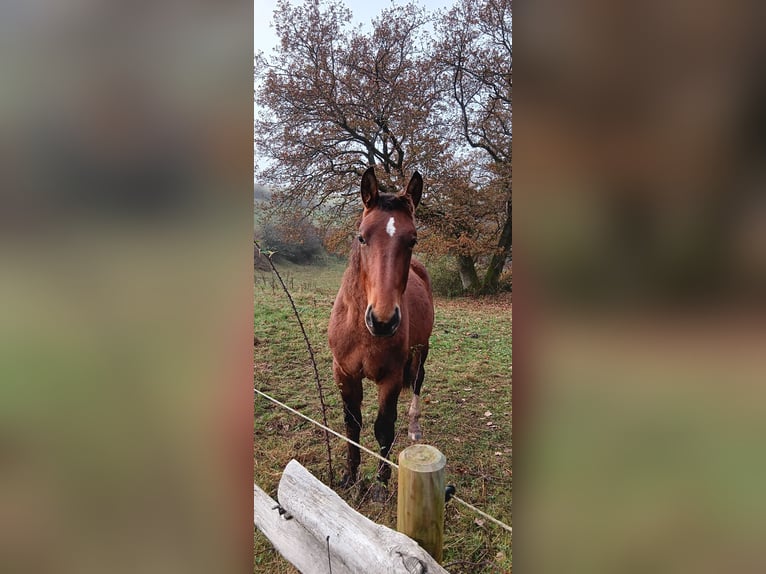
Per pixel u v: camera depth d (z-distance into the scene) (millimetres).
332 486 2428
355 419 2494
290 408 2594
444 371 2572
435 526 1404
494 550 1699
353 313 2322
